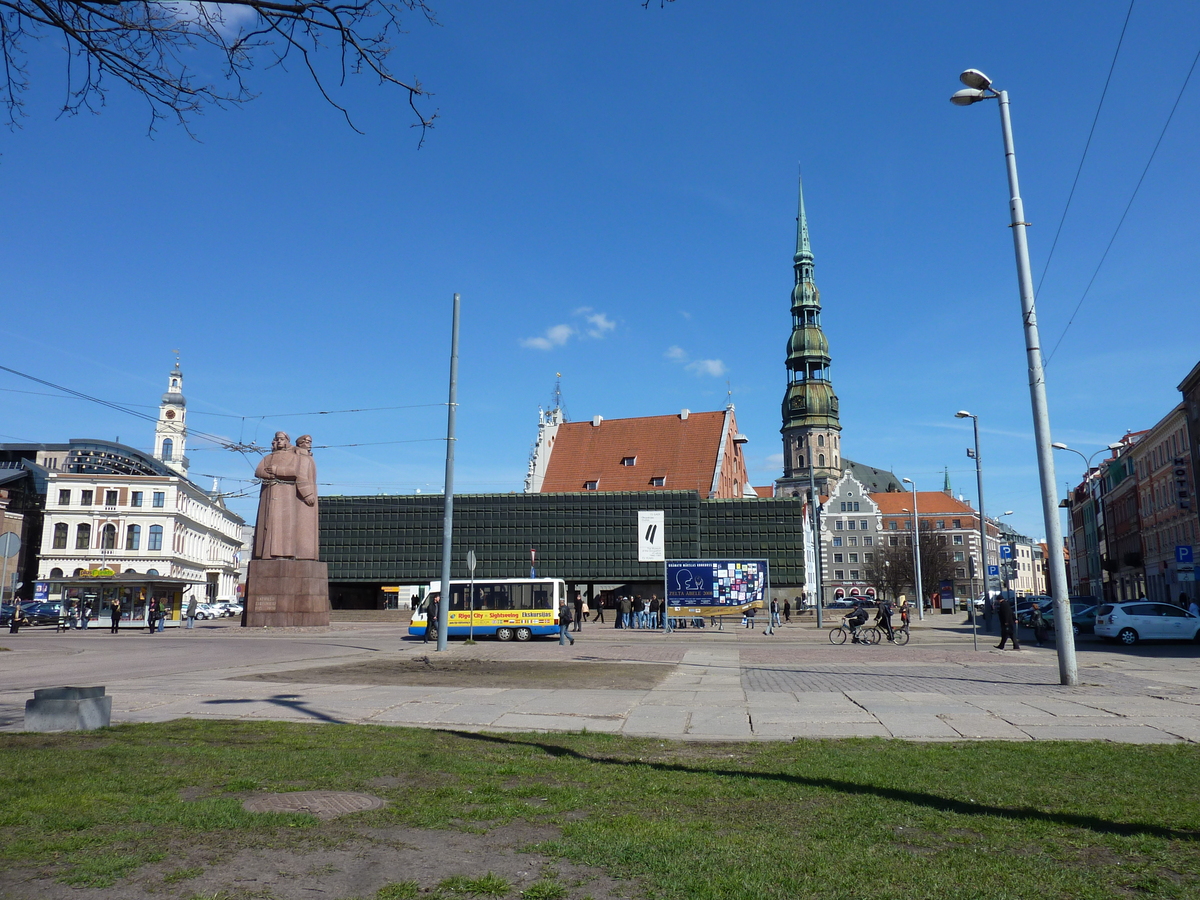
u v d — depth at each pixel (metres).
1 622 58.69
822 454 195.88
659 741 10.92
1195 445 63.44
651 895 5.08
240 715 12.89
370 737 10.70
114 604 51.78
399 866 5.61
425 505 83.94
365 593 87.88
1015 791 7.68
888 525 162.38
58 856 5.66
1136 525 83.94
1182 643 33.62
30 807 6.67
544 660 25.25
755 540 81.44
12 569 88.88
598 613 69.94
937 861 5.68
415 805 7.10
